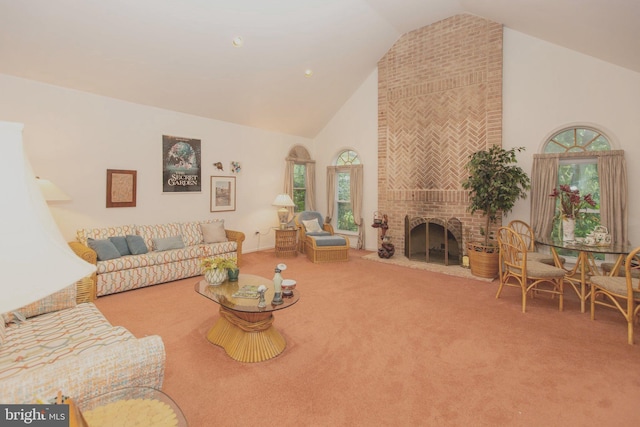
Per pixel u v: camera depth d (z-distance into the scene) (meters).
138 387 1.27
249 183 6.26
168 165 5.06
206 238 5.02
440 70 5.29
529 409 1.78
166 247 4.43
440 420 1.70
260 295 2.35
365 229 6.57
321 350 2.44
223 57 4.36
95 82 4.09
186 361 2.28
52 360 1.62
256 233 6.43
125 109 4.57
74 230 4.16
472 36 4.95
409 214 5.72
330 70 5.56
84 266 0.70
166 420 1.08
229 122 5.88
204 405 1.81
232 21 3.87
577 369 2.19
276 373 2.13
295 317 3.07
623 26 3.04
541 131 4.46
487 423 1.68
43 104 3.88
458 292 3.85
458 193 5.16
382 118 6.04
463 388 1.98
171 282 4.26
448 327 2.86
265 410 1.77
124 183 4.57
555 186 4.30
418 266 5.05
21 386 1.14
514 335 2.70
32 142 3.82
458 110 5.12
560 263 3.68
